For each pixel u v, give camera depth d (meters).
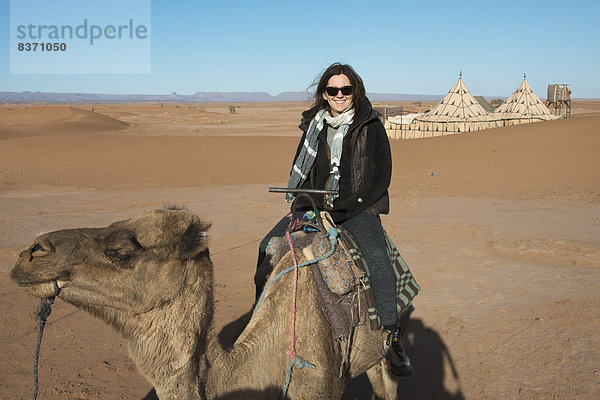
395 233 13.29
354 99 4.00
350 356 3.85
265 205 17.56
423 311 8.23
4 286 9.67
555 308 8.15
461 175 23.84
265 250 4.07
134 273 2.53
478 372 6.36
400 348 4.39
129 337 2.68
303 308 3.42
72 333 7.70
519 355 6.71
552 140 27.66
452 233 13.23
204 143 35.50
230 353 3.05
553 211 16.05
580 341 6.99
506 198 18.69
